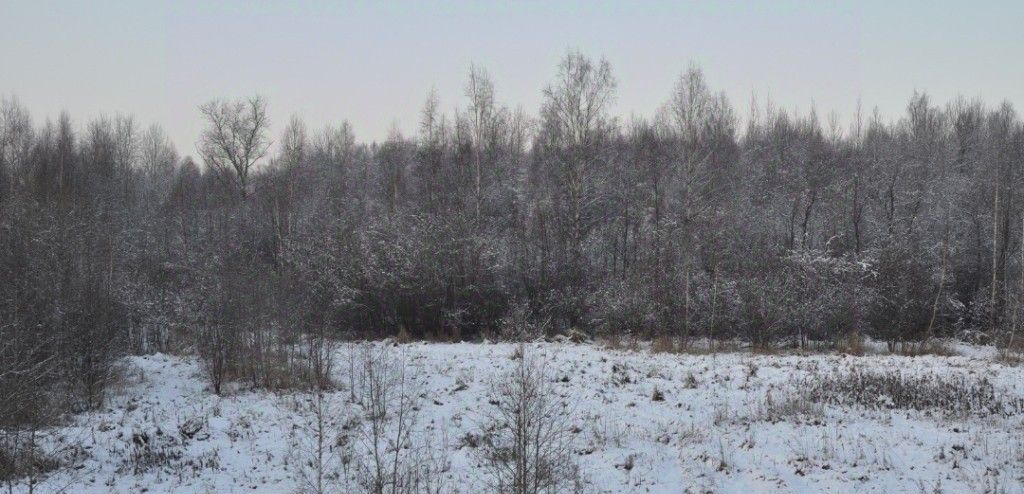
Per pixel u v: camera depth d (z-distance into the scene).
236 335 21.86
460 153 43.56
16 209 29.80
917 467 11.73
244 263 27.36
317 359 20.88
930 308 34.41
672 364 22.91
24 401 14.16
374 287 35.53
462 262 35.72
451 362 23.53
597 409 16.38
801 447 12.89
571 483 11.63
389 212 42.81
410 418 16.16
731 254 36.34
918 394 16.42
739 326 31.58
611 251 43.81
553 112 40.75
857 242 40.47
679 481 11.89
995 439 12.88
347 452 13.54
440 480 11.98
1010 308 33.34
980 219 41.62
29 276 21.39
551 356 24.44
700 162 38.44
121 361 22.45
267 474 12.88
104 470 12.84
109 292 22.95
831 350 30.45
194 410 17.48
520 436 11.04
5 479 12.04
